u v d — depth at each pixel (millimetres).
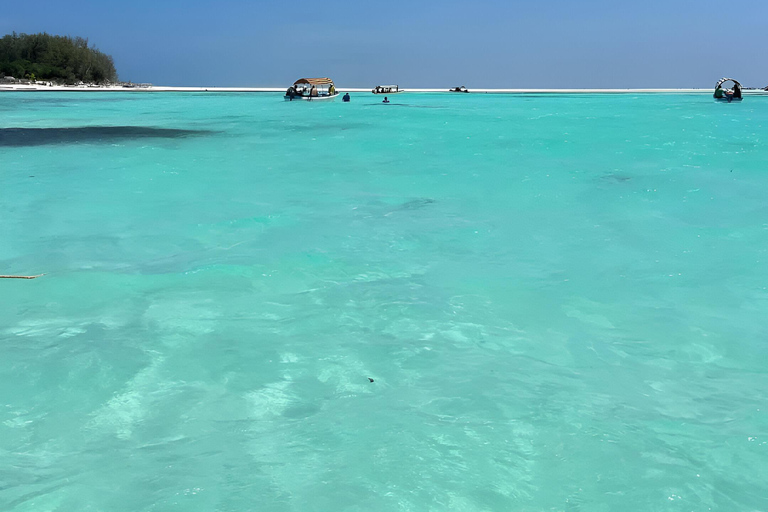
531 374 4637
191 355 4879
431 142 19625
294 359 4836
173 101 58094
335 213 9930
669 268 7199
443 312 5836
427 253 7785
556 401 4234
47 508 3072
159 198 11039
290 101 55562
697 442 3752
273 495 3193
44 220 9328
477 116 33438
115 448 3621
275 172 14023
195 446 3650
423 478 3354
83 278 6684
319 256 7609
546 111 38875
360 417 3994
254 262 7344
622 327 5535
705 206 10219
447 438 3750
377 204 10641
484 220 9469
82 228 8898
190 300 6078
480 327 5496
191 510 3076
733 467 3496
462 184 12422
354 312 5816
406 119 31172
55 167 14266
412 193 11602
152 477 3340
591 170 13727
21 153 16438
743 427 3922
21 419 3910
